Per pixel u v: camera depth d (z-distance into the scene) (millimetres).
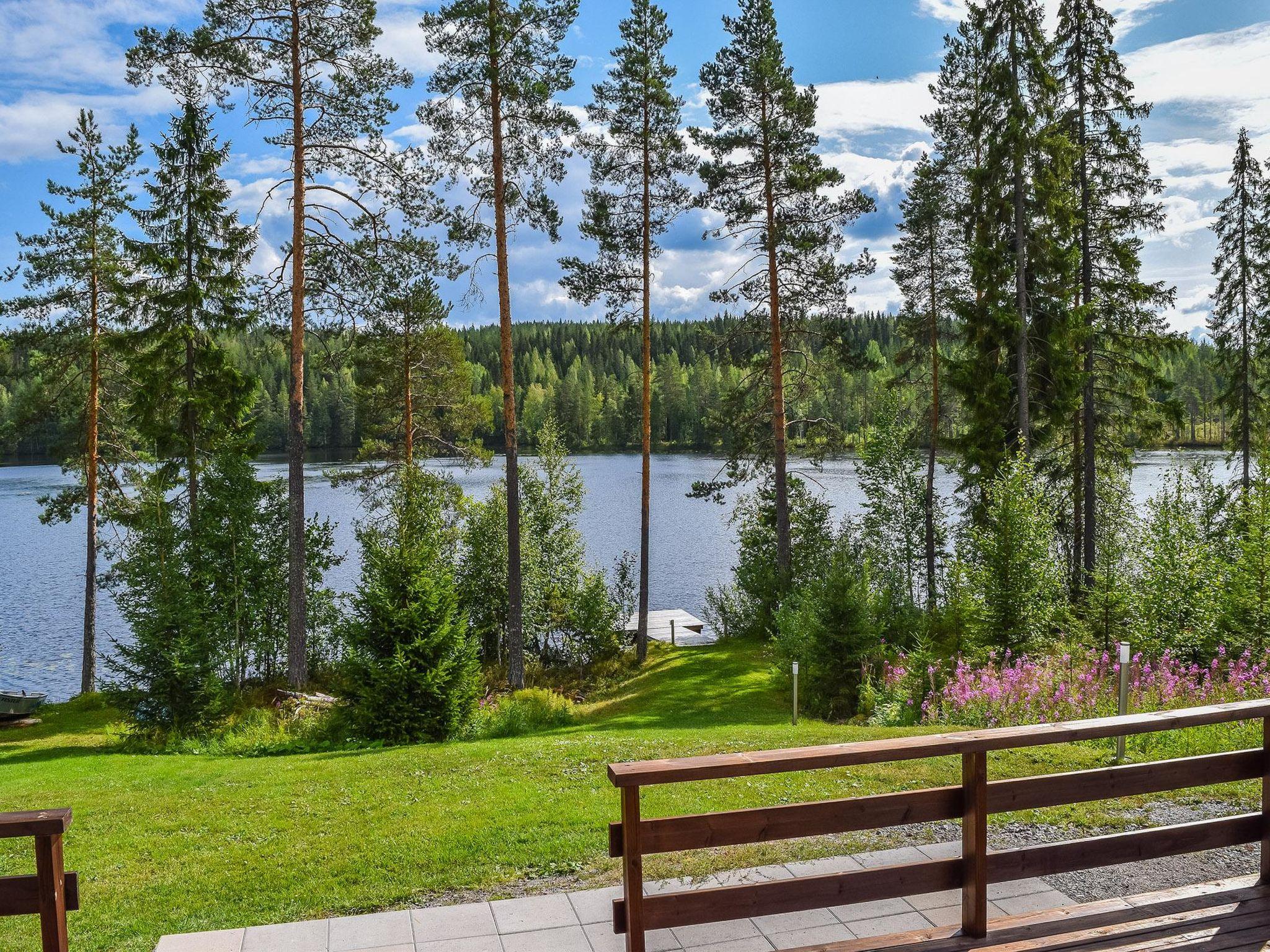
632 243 24031
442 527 26844
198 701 17297
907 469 29453
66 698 25672
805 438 27609
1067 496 25844
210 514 23203
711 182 23359
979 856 3951
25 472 84312
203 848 7250
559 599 27156
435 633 14797
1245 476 31000
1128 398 25000
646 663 25562
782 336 24609
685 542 51406
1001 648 15195
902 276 29859
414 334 28062
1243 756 4441
